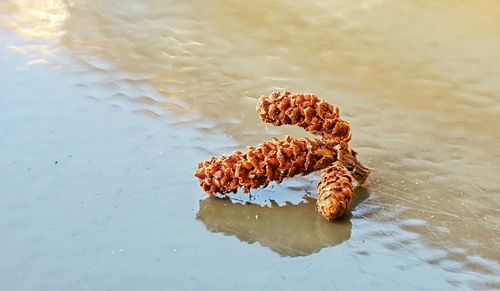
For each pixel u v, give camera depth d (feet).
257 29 1.08
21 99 0.90
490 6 1.14
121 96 0.91
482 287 0.65
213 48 1.03
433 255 0.68
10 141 0.82
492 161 0.82
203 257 0.68
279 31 1.08
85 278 0.66
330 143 0.73
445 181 0.78
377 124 0.88
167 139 0.83
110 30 1.07
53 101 0.90
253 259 0.68
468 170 0.80
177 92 0.93
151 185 0.76
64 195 0.74
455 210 0.74
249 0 1.16
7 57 0.99
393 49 1.04
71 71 0.96
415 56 1.02
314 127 0.73
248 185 0.72
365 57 1.02
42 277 0.66
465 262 0.68
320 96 0.93
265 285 0.65
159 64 0.99
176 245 0.69
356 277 0.66
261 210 0.73
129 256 0.68
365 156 0.81
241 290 0.64
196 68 0.99
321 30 1.08
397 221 0.72
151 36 1.06
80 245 0.69
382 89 0.95
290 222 0.72
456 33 1.08
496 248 0.69
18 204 0.73
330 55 1.02
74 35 1.05
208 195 0.74
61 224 0.71
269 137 0.84
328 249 0.69
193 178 0.77
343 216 0.72
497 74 0.99
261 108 0.73
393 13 1.12
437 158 0.82
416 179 0.78
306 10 1.13
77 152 0.80
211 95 0.92
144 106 0.89
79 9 1.13
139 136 0.83
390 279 0.66
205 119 0.87
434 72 0.99
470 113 0.91
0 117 0.86
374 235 0.70
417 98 0.93
